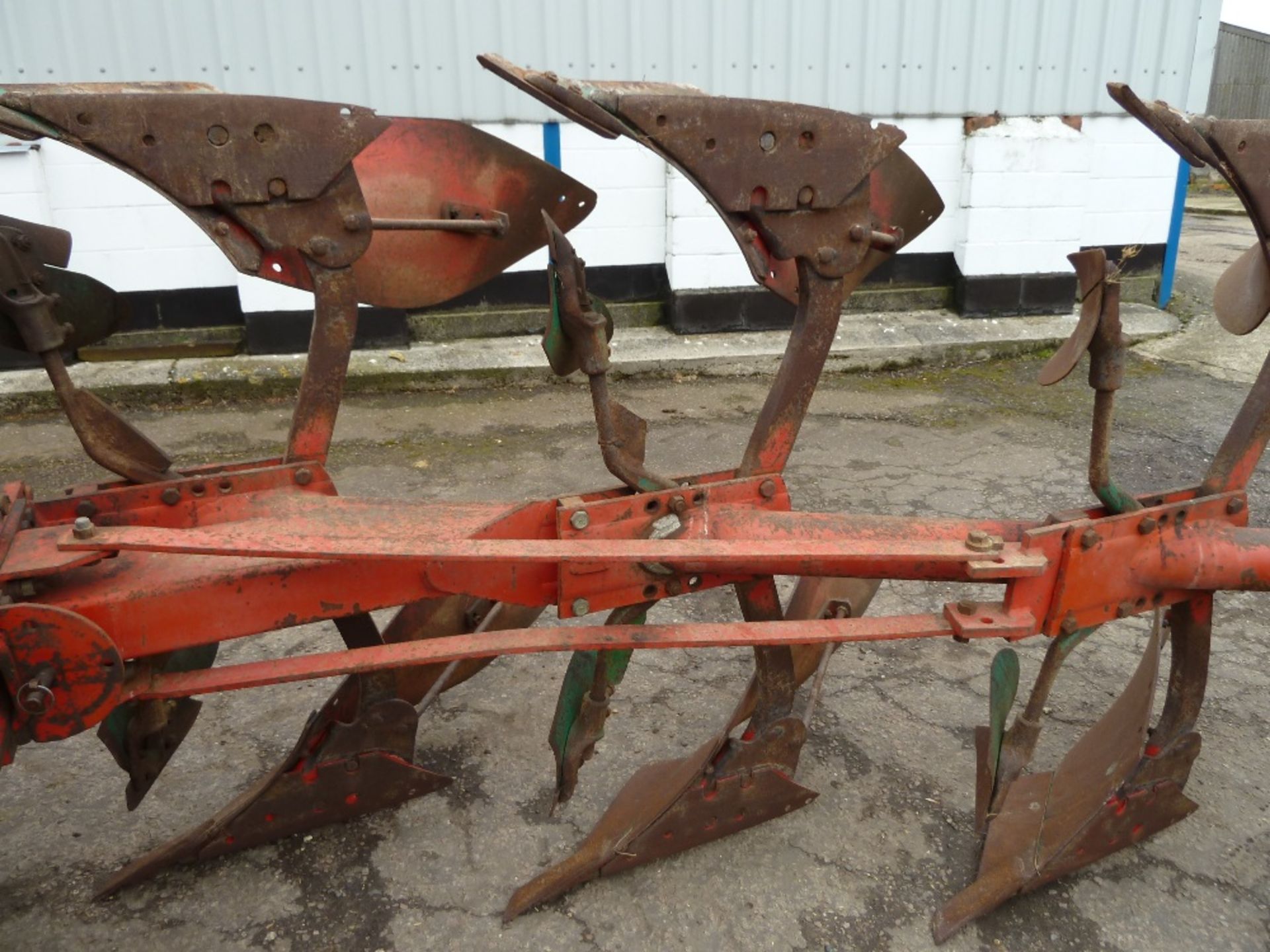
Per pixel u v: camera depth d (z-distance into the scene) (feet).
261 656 10.35
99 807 8.06
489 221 8.41
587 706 7.17
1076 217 23.09
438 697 9.51
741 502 6.75
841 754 8.73
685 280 21.81
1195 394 19.65
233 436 17.70
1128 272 24.56
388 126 6.18
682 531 6.51
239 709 9.39
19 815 7.93
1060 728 9.20
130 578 5.67
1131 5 22.12
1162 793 7.37
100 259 19.61
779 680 7.34
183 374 19.48
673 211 21.30
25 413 18.70
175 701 7.52
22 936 6.75
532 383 20.66
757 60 21.06
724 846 7.60
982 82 22.12
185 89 6.37
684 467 16.19
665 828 7.24
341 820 7.80
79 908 7.00
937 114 22.22
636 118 5.60
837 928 6.85
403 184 8.31
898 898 7.13
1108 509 6.77
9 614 5.14
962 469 15.81
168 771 8.50
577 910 6.99
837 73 21.45
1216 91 64.13
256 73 19.29
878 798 8.16
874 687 9.79
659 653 10.49
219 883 7.25
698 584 6.77
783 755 7.58
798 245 6.24
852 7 21.02
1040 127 22.38
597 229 21.75
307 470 6.79
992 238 22.90
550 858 7.53
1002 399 19.61
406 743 7.86
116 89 6.13
